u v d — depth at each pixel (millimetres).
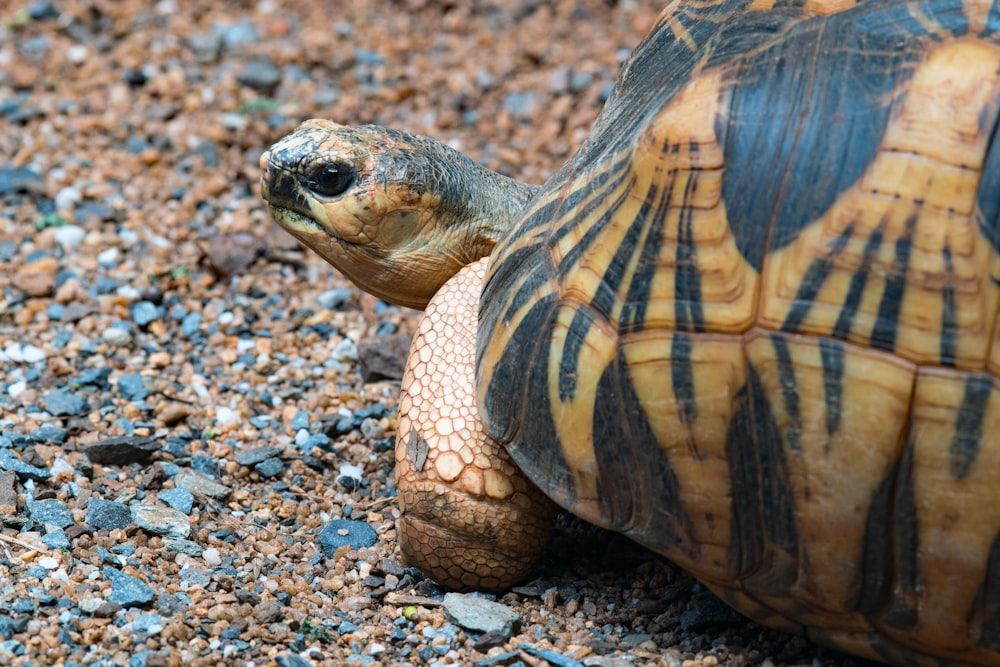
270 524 11422
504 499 9898
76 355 14055
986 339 7914
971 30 8422
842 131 8328
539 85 20672
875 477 8102
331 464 12492
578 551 10945
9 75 20297
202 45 21234
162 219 17016
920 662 8703
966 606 8188
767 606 8953
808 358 8156
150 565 10352
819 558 8391
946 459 7949
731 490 8492
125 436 12289
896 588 8328
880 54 8477
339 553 10914
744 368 8344
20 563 9992
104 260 16000
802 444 8203
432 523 10031
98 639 9156
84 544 10445
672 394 8531
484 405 9672
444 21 22547
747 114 8609
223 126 19156
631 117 9750
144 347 14375
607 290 8945
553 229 9695
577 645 9500
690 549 8758
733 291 8414
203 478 11883
